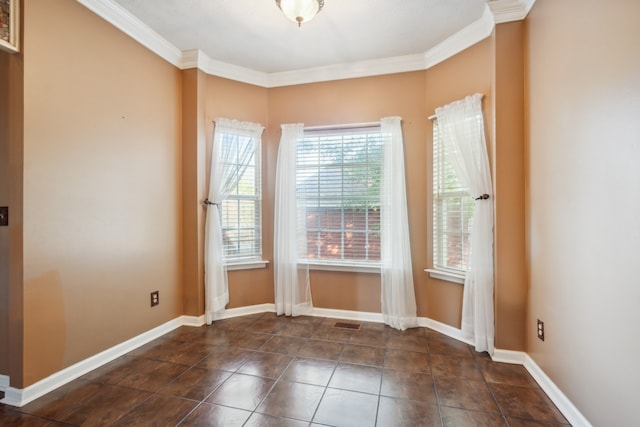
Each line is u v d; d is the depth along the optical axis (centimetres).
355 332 292
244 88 339
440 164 296
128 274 253
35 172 187
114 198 240
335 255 337
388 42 283
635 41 121
